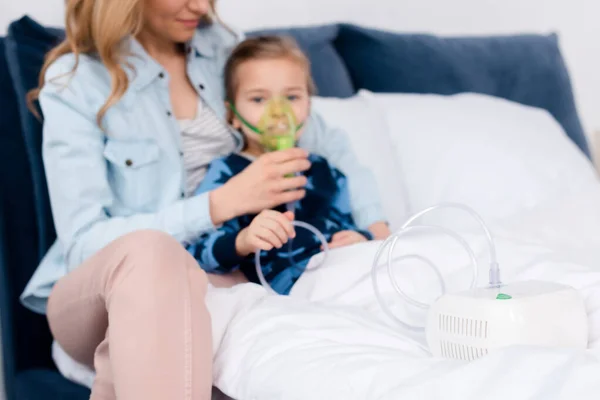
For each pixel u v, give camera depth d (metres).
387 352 1.18
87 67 1.76
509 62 2.70
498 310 1.11
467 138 2.22
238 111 1.85
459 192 2.13
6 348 1.91
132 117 1.77
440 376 1.02
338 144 2.00
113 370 1.23
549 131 2.37
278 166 1.65
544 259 1.42
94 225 1.66
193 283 1.31
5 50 1.98
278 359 1.23
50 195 1.72
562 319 1.13
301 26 2.49
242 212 1.66
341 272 1.56
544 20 3.24
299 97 1.84
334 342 1.25
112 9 1.71
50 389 1.70
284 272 1.68
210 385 1.26
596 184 2.26
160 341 1.21
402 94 2.38
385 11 2.91
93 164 1.70
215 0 2.05
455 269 1.48
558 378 0.94
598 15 3.32
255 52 1.83
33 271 1.93
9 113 1.96
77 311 1.47
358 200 1.93
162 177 1.78
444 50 2.60
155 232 1.33
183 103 1.89
